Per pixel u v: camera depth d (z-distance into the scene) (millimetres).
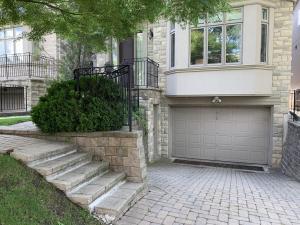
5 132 5641
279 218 3980
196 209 4160
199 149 10031
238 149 9539
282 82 8625
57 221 3055
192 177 7023
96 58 11594
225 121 9641
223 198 4809
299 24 13844
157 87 9883
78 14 4660
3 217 2725
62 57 12383
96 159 4969
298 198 5105
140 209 4035
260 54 8391
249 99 8992
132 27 5207
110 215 3562
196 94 8938
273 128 8844
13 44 12938
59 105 5062
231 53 8578
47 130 5148
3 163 3713
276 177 7586
